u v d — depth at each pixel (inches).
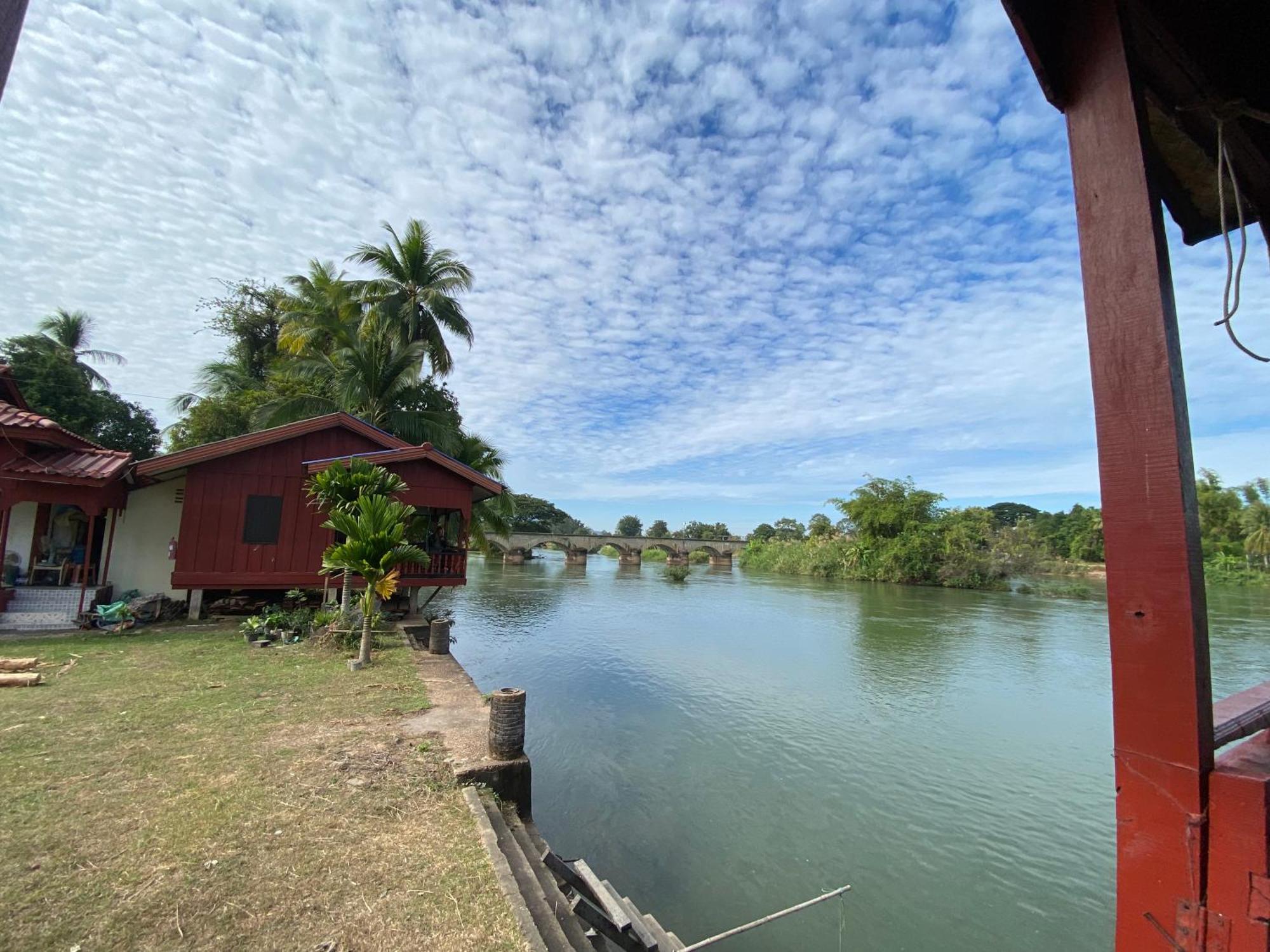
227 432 796.6
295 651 365.7
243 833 154.1
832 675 584.7
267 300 1067.3
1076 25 67.0
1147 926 54.7
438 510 543.8
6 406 432.8
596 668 594.2
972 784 351.3
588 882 193.8
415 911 127.3
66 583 459.5
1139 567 57.8
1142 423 58.4
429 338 838.5
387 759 202.4
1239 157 87.0
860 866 270.7
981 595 1323.8
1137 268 59.5
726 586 1507.1
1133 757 57.2
